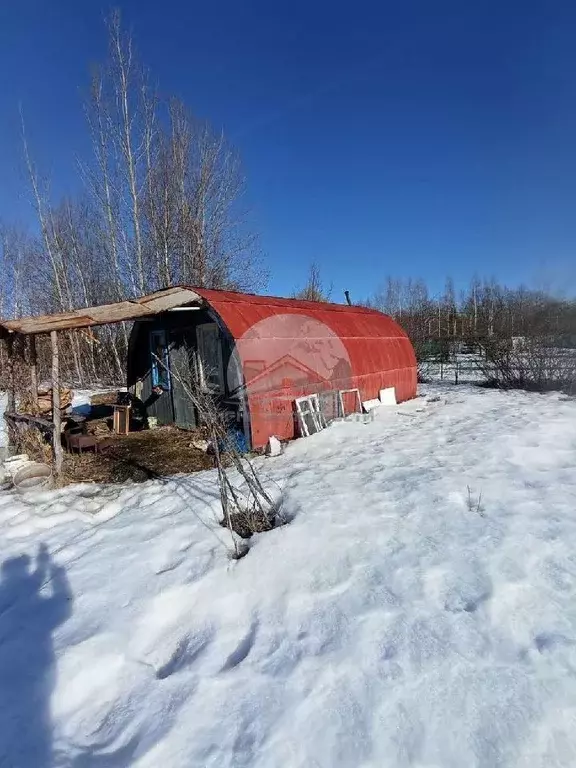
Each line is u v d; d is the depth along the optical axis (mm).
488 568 3617
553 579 3463
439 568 3646
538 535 4074
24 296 26297
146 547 4301
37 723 2613
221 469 4660
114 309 7270
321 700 2543
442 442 7266
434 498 4914
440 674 2646
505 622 3045
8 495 5984
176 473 6656
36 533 4906
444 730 2314
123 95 18406
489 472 5727
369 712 2443
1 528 5035
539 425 8031
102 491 6023
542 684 2539
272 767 2201
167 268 18734
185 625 3344
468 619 3074
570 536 4039
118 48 18125
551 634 2910
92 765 2328
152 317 9250
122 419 9562
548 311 15406
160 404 10359
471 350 20688
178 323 9320
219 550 4180
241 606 3445
